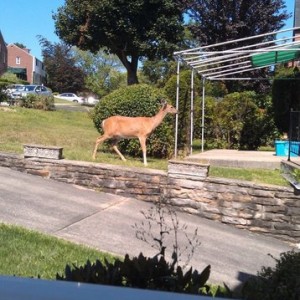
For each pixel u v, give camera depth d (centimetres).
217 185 828
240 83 2305
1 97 2580
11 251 525
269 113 1655
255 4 2469
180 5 2733
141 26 3188
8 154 952
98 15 3125
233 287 523
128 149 1230
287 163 999
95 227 674
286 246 760
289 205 795
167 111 1040
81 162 916
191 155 1284
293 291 360
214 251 657
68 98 5300
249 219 812
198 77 1627
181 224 768
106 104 1246
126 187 879
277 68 2116
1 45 6781
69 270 293
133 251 596
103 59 5825
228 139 1645
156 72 4353
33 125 1820
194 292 276
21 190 802
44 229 636
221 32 2453
